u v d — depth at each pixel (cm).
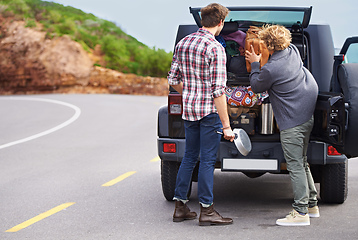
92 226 511
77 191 678
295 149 488
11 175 805
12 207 599
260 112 533
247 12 555
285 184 715
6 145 1170
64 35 4062
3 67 3912
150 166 857
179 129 555
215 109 492
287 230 477
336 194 566
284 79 481
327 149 521
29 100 2833
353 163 866
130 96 3095
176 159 552
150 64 4066
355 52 632
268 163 527
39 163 916
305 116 484
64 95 3259
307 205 494
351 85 455
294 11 541
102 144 1146
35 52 3950
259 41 522
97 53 4156
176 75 511
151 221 525
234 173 805
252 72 499
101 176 779
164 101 2606
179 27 594
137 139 1217
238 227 492
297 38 591
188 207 580
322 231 471
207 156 498
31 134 1376
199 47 485
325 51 573
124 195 650
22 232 497
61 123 1641
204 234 471
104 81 3869
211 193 502
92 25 4491
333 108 457
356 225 489
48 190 688
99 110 2084
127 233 483
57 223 525
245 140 505
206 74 488
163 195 646
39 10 4394
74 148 1094
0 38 4053
